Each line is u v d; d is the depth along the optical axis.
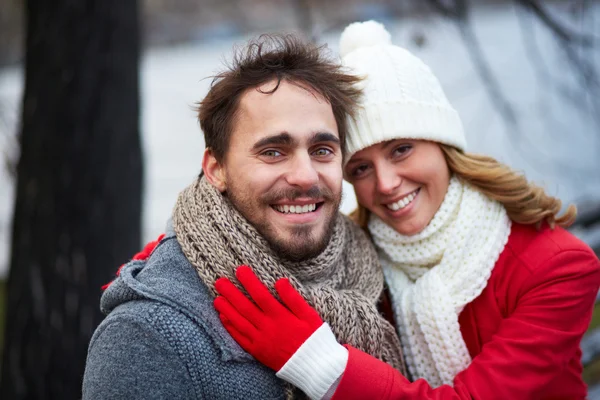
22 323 2.69
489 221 1.87
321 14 4.22
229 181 1.67
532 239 1.89
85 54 2.69
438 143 1.88
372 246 1.94
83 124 2.69
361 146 1.81
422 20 4.05
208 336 1.57
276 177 1.60
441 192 1.87
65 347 2.67
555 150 4.94
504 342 1.74
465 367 1.81
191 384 1.53
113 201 2.74
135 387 1.49
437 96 1.88
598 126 4.68
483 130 5.19
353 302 1.73
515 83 5.35
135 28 2.85
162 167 6.93
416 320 1.86
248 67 1.66
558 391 1.87
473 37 3.98
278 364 1.57
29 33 2.73
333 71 1.73
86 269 2.69
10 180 3.10
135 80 2.86
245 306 1.58
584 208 3.38
